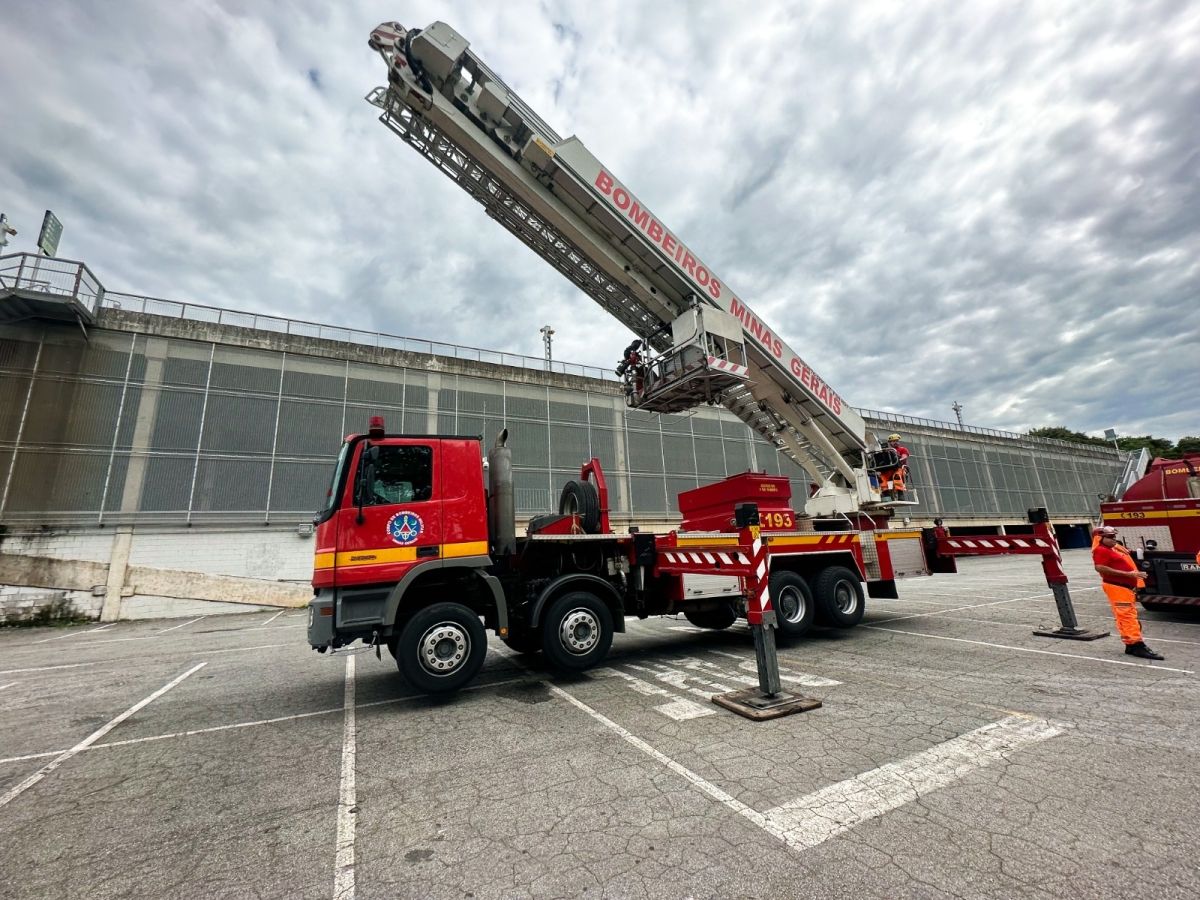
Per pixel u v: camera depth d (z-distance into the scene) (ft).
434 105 21.94
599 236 25.70
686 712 15.38
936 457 116.26
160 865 8.61
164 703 19.27
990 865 7.59
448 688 17.47
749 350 28.94
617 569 22.29
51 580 47.60
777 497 26.55
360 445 17.94
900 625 27.89
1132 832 8.32
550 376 75.36
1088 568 64.28
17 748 14.80
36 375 50.34
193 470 54.13
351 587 17.03
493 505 20.79
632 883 7.55
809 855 8.02
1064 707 14.29
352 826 9.70
